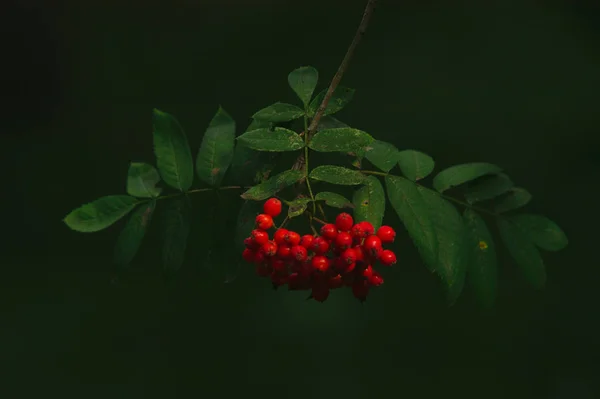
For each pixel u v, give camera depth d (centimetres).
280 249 117
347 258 116
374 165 123
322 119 123
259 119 123
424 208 121
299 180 120
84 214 123
